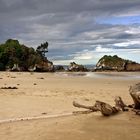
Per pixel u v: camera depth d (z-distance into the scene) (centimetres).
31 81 3641
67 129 991
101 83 3516
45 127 1047
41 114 1336
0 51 8012
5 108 1494
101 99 1892
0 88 2495
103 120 1088
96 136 897
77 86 2942
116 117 1120
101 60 9594
